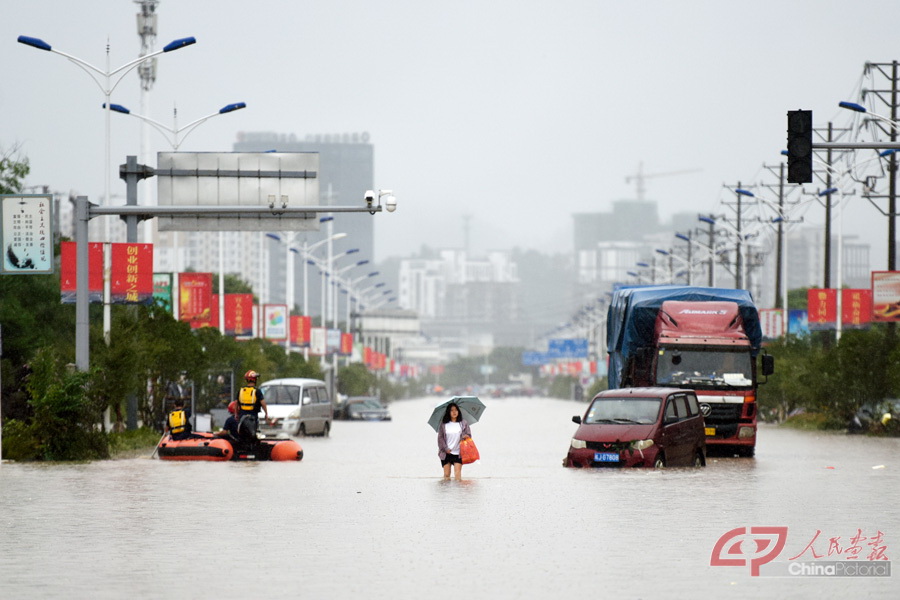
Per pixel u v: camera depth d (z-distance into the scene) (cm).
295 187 10931
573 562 3900
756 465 8756
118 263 10875
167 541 4456
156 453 9550
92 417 9425
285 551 4184
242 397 9500
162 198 10919
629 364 10819
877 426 13888
